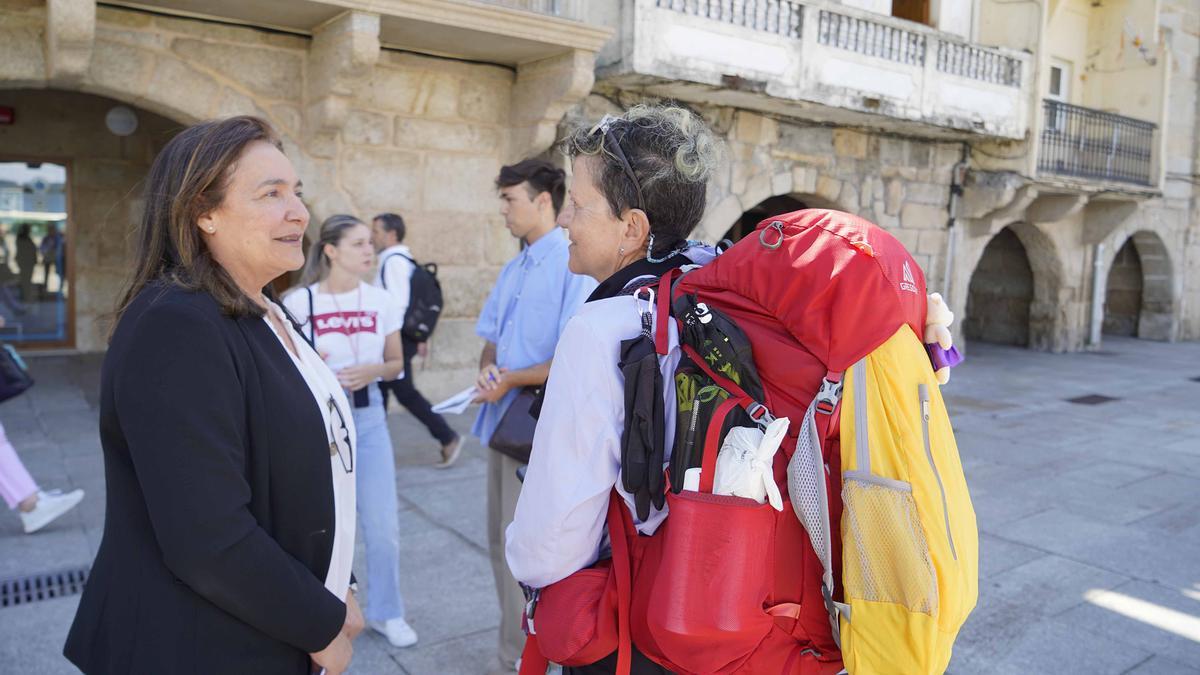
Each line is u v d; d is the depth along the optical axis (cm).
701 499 123
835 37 904
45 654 311
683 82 795
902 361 125
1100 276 1482
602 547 146
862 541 120
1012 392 1027
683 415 127
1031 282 1516
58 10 526
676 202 147
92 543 424
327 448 143
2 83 595
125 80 619
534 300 271
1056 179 1212
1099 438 763
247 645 130
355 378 306
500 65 774
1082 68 1484
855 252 128
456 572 404
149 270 135
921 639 116
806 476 123
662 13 768
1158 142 1411
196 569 118
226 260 139
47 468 562
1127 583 413
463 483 558
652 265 149
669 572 124
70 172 1027
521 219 278
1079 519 518
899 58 973
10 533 434
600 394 133
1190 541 478
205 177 132
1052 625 364
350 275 315
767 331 131
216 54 651
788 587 126
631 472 128
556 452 134
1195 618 374
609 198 148
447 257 776
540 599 143
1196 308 1706
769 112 970
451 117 761
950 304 1225
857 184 1088
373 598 324
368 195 728
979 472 634
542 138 754
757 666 125
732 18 812
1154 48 1408
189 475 118
